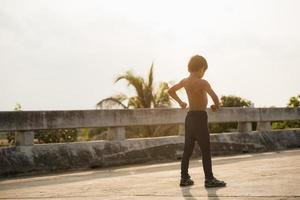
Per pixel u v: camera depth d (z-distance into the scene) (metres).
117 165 9.13
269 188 4.89
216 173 6.70
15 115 7.95
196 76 5.68
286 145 12.33
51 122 8.30
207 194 4.74
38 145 8.34
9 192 5.88
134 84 22.16
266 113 11.95
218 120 10.98
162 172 7.45
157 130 17.89
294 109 12.59
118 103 21.97
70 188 5.93
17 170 7.96
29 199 5.18
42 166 8.23
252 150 11.53
